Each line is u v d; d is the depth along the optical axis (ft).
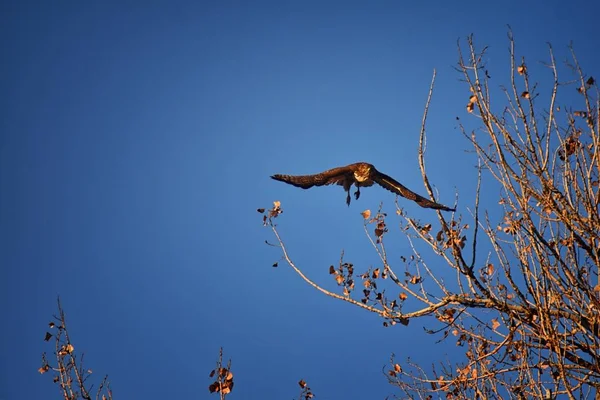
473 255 95.40
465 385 95.30
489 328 96.53
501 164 94.43
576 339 89.10
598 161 91.20
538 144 93.40
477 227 94.73
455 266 96.02
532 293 88.79
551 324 85.35
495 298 93.71
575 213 89.40
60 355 97.45
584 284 87.76
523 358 89.15
